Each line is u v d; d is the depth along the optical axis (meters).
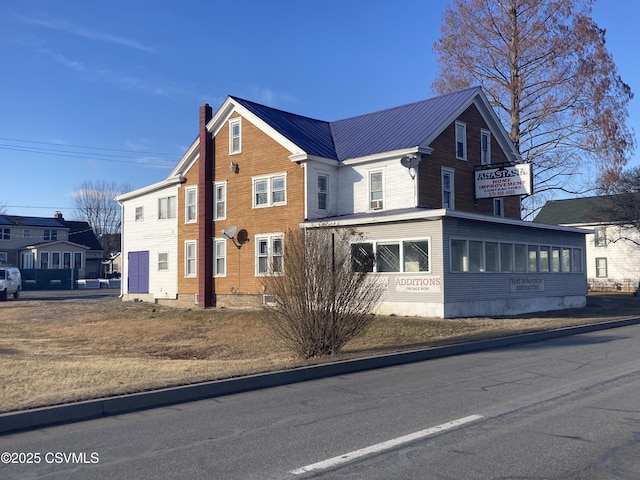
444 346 14.19
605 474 5.45
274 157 27.66
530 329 17.83
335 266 13.66
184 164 32.19
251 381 10.05
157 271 33.72
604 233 47.19
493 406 8.27
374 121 30.03
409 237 21.86
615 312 25.39
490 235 23.41
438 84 36.78
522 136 35.22
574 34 33.16
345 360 11.95
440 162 26.48
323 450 6.30
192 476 5.55
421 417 7.70
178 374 10.34
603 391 9.16
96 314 28.19
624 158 33.12
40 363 11.91
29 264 66.31
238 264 28.89
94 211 90.00
